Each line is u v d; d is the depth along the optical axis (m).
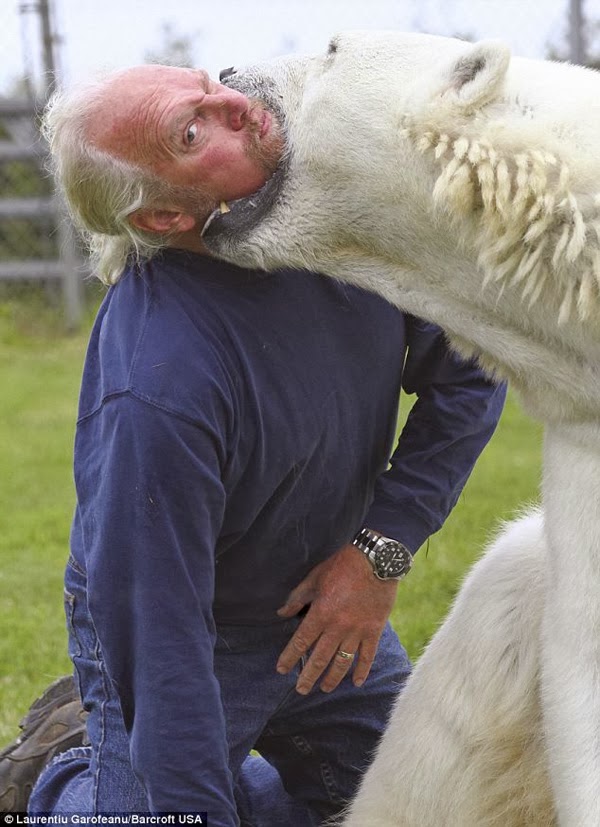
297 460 3.78
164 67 3.56
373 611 4.08
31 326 16.34
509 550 4.07
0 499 9.69
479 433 4.30
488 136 3.41
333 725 4.46
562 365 3.53
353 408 3.91
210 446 3.49
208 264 3.69
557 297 3.44
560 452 3.57
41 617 7.00
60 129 3.54
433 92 3.47
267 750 4.60
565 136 3.39
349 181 3.59
